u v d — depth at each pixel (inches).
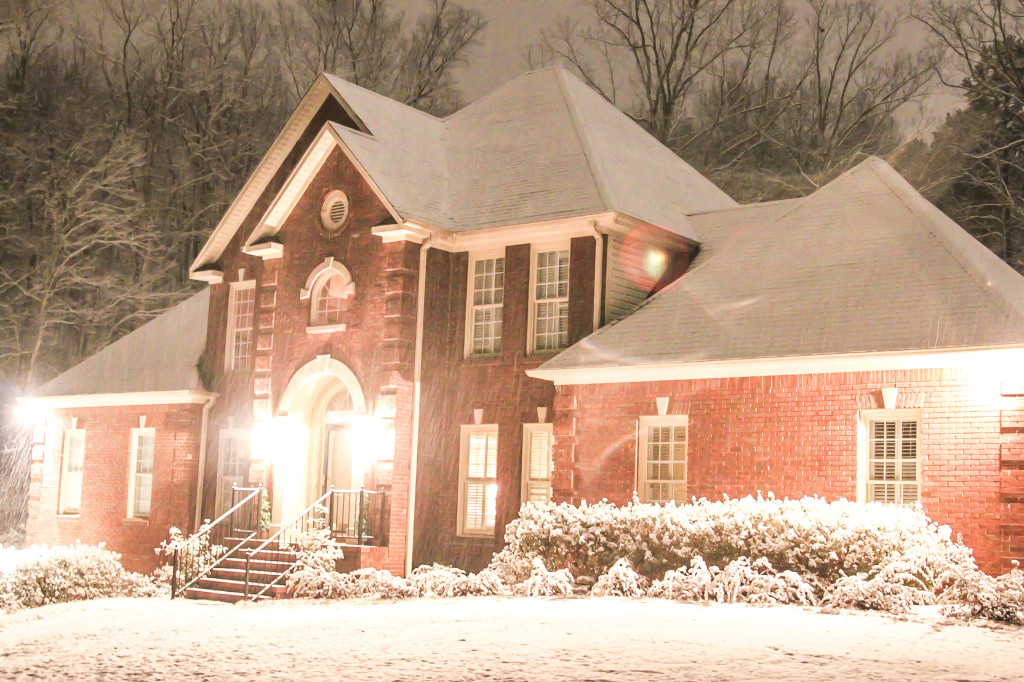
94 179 1889.8
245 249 1070.4
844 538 672.4
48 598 916.0
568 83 1138.0
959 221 1612.9
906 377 741.3
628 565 731.4
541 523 796.0
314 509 1012.5
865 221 884.0
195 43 2161.7
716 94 2010.3
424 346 962.7
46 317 1836.9
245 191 1146.0
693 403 824.3
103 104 2075.5
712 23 2017.7
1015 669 478.6
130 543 1168.2
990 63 1636.3
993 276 817.5
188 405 1139.9
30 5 1963.6
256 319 1134.4
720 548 717.3
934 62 1833.2
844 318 789.9
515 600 724.7
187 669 550.3
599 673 483.8
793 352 778.8
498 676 488.1
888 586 635.5
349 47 2213.3
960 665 485.7
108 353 1301.7
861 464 752.3
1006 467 697.0
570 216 925.8
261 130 2185.0
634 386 854.5
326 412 1029.8
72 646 653.9
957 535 705.6
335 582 832.9
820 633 559.5
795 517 693.3
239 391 1130.0
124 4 2101.4
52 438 1279.5
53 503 1261.1
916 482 737.0
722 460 805.9
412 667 516.1
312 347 1008.2
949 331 730.8
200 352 1197.1
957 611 611.2
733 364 802.8
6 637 724.7
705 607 653.3
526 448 933.8
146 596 957.8
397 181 989.8
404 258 951.6
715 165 1967.3
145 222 1952.5
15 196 1876.2
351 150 980.6
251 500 1012.5
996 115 1620.3
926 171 1681.8
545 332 948.0
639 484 846.5
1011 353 695.7
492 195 1003.9
